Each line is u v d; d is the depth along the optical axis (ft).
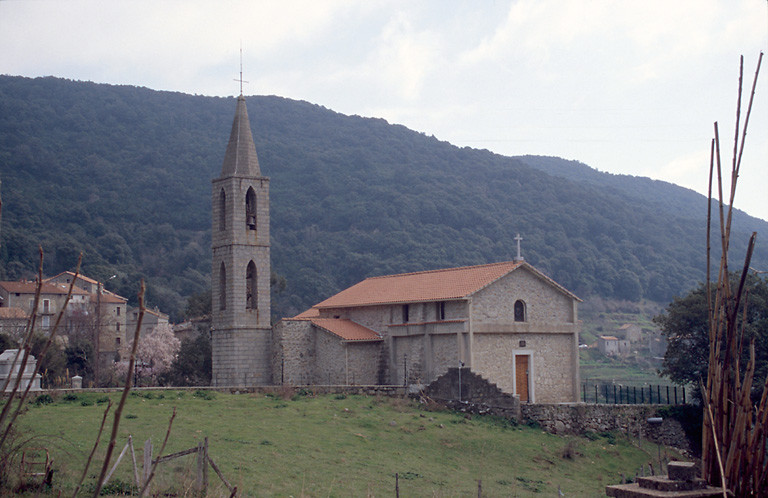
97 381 207.62
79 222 522.88
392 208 571.69
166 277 499.51
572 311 193.36
